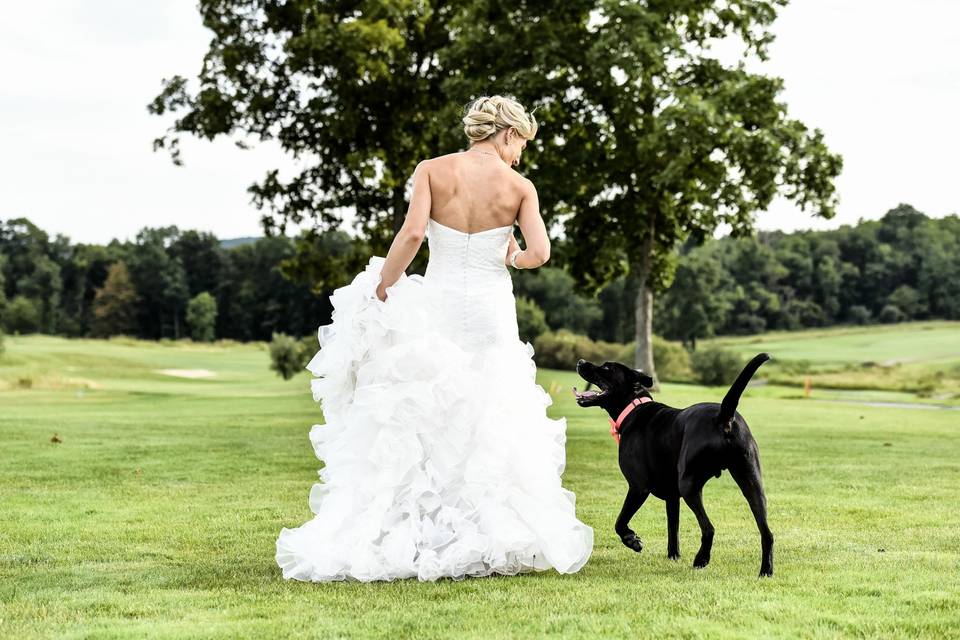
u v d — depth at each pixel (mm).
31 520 6641
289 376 44281
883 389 41688
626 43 23375
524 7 24969
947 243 108188
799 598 3984
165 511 7102
